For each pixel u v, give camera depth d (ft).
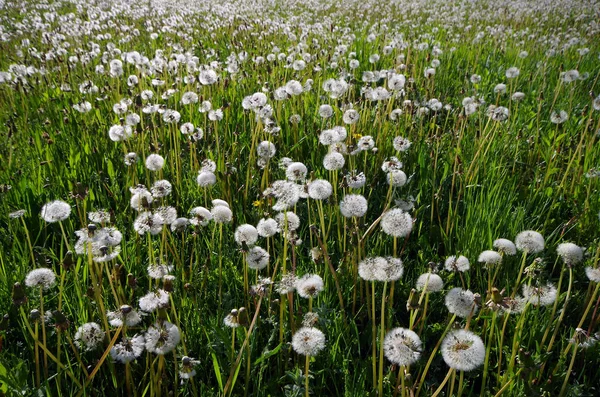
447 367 7.92
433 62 22.59
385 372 7.61
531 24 39.91
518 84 22.07
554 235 10.71
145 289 9.06
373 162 13.21
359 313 8.92
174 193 12.23
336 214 10.18
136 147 14.10
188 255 10.19
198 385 7.42
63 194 12.17
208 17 39.93
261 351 7.93
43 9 46.98
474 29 37.24
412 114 15.61
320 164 13.62
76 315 8.18
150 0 52.90
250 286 9.06
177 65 19.97
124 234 10.44
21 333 8.11
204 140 14.79
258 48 26.27
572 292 9.28
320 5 53.06
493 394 7.16
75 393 6.84
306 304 8.84
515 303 6.74
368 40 28.73
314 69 19.97
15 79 19.44
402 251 10.11
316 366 7.67
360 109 15.78
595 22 39.17
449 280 9.43
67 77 20.81
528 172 13.61
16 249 9.57
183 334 7.39
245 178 13.01
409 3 54.29
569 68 24.75
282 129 15.26
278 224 8.86
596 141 15.51
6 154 14.23
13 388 6.48
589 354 7.70
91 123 15.90
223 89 17.26
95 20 37.58
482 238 10.02
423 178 12.71
